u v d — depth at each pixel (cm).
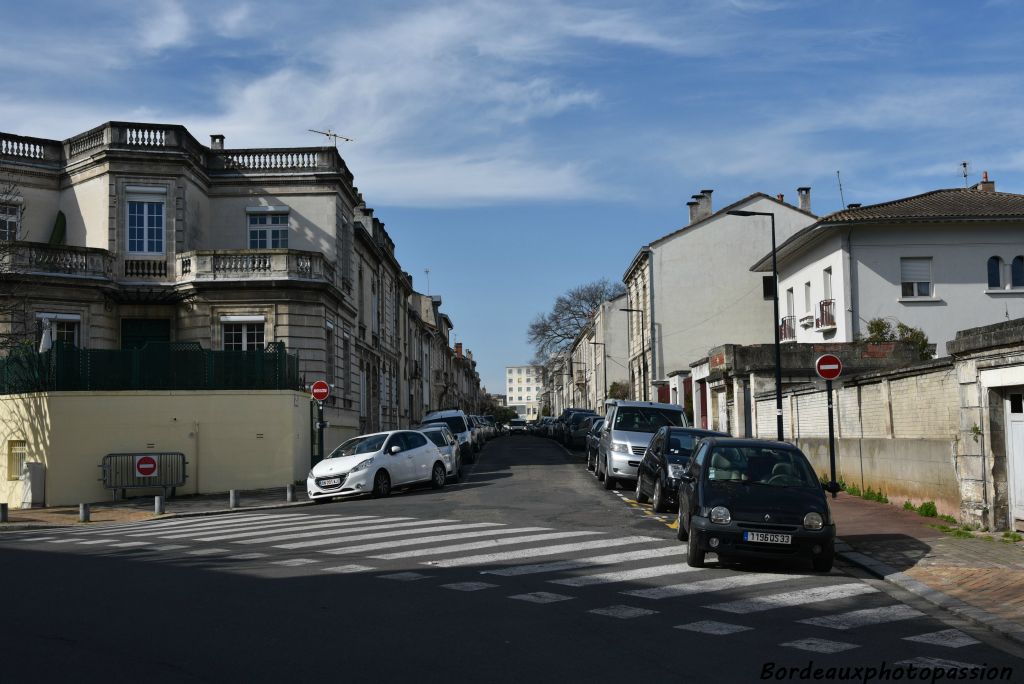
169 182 3153
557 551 1236
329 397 3297
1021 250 3406
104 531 1703
